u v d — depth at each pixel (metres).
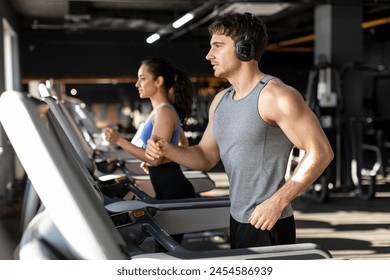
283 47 19.39
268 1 9.48
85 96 19.97
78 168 1.01
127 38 17.81
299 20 15.12
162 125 2.86
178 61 18.09
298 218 6.45
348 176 8.73
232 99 1.88
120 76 17.88
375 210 6.99
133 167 4.62
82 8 12.63
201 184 3.46
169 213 2.47
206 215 2.52
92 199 0.98
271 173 1.80
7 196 7.82
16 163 9.77
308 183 1.69
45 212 1.12
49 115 1.00
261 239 1.82
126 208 2.35
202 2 9.92
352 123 8.68
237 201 1.86
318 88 8.45
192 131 15.98
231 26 1.80
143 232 1.99
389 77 16.14
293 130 1.72
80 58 17.59
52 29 17.27
